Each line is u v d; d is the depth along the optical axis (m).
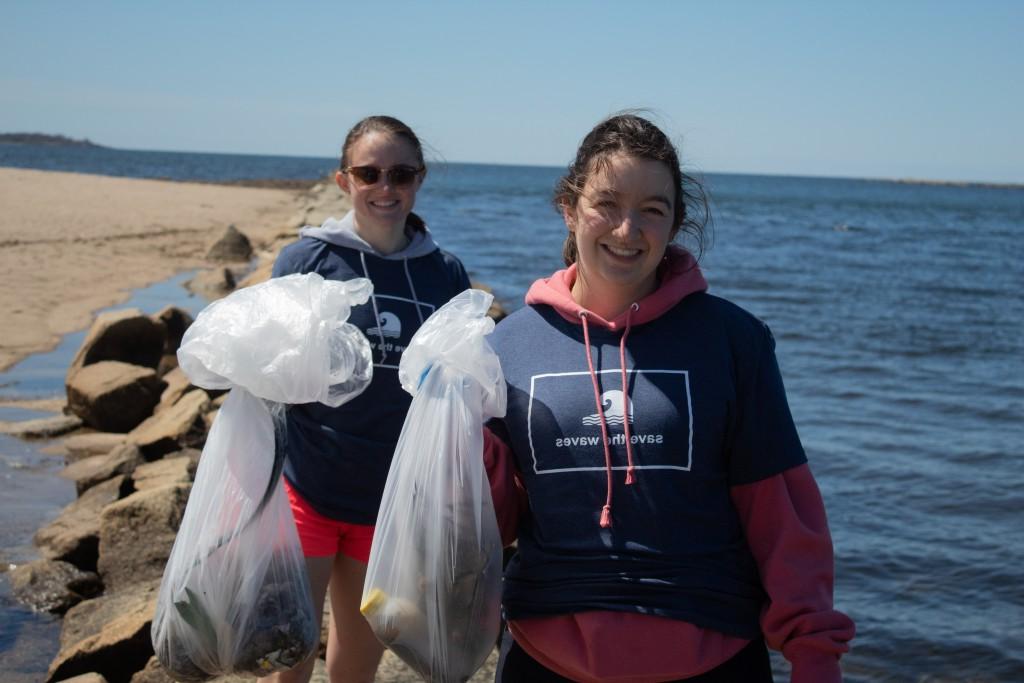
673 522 2.03
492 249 28.77
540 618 2.08
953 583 5.95
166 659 2.40
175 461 6.56
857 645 5.14
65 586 4.90
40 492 6.38
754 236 42.12
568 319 2.19
